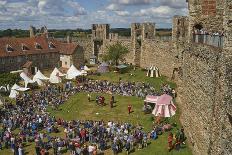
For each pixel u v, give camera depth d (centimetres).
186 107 3716
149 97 5272
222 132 2050
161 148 3759
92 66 10462
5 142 4175
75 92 6669
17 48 9781
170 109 4456
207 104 2580
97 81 7462
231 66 1969
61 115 5366
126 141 3897
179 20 7238
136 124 4688
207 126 2552
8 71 9400
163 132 4206
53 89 6825
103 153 3841
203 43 3033
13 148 3984
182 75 4297
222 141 2041
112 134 4225
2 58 9231
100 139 4047
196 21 3878
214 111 2325
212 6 3828
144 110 5169
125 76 8112
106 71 8712
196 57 3100
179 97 4831
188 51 3609
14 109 5459
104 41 11125
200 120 2841
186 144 3550
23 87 7050
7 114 5197
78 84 7325
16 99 6019
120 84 6944
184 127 3853
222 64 2175
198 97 2966
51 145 4044
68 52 10538
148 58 8956
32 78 8238
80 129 4338
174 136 3869
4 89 6919
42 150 3769
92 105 5806
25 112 5288
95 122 4697
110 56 9400
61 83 7588
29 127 4628
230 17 2162
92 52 11575
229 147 1894
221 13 3794
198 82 2973
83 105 5816
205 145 2600
